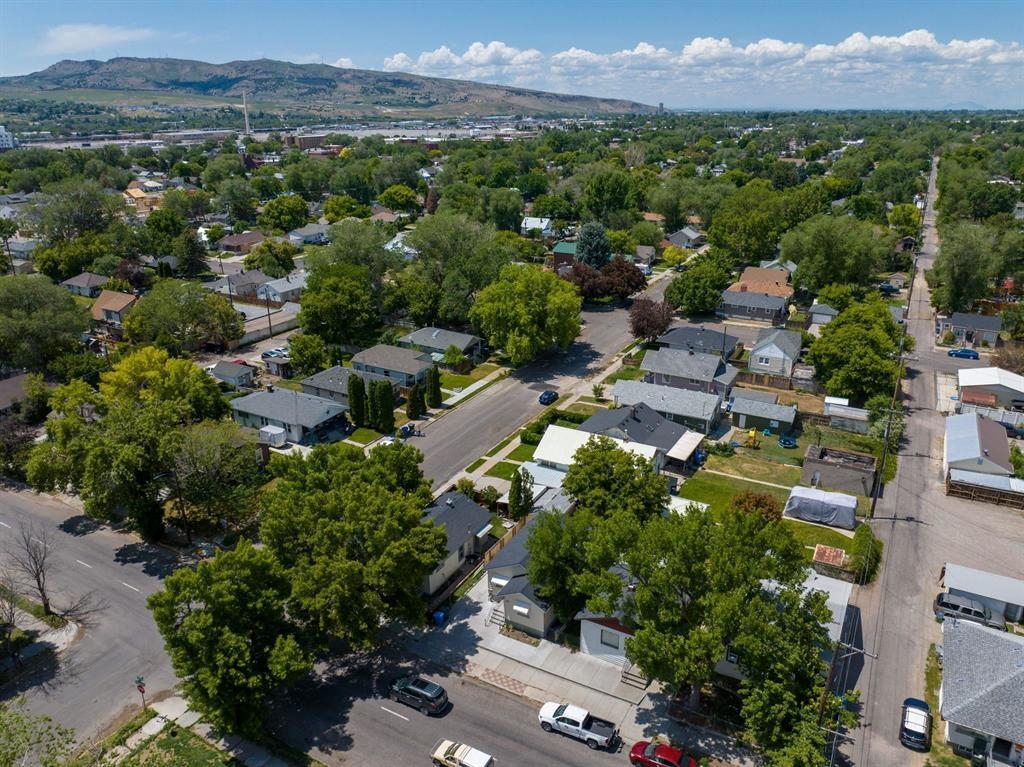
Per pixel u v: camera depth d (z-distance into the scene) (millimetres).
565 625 44500
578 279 111562
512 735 36719
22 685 40500
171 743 36344
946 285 104688
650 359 82562
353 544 40906
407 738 36531
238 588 35750
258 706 34438
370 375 83125
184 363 67500
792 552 36062
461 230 107562
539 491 59500
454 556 49406
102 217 148250
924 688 39312
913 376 85938
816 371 80625
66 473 54188
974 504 58281
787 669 31844
